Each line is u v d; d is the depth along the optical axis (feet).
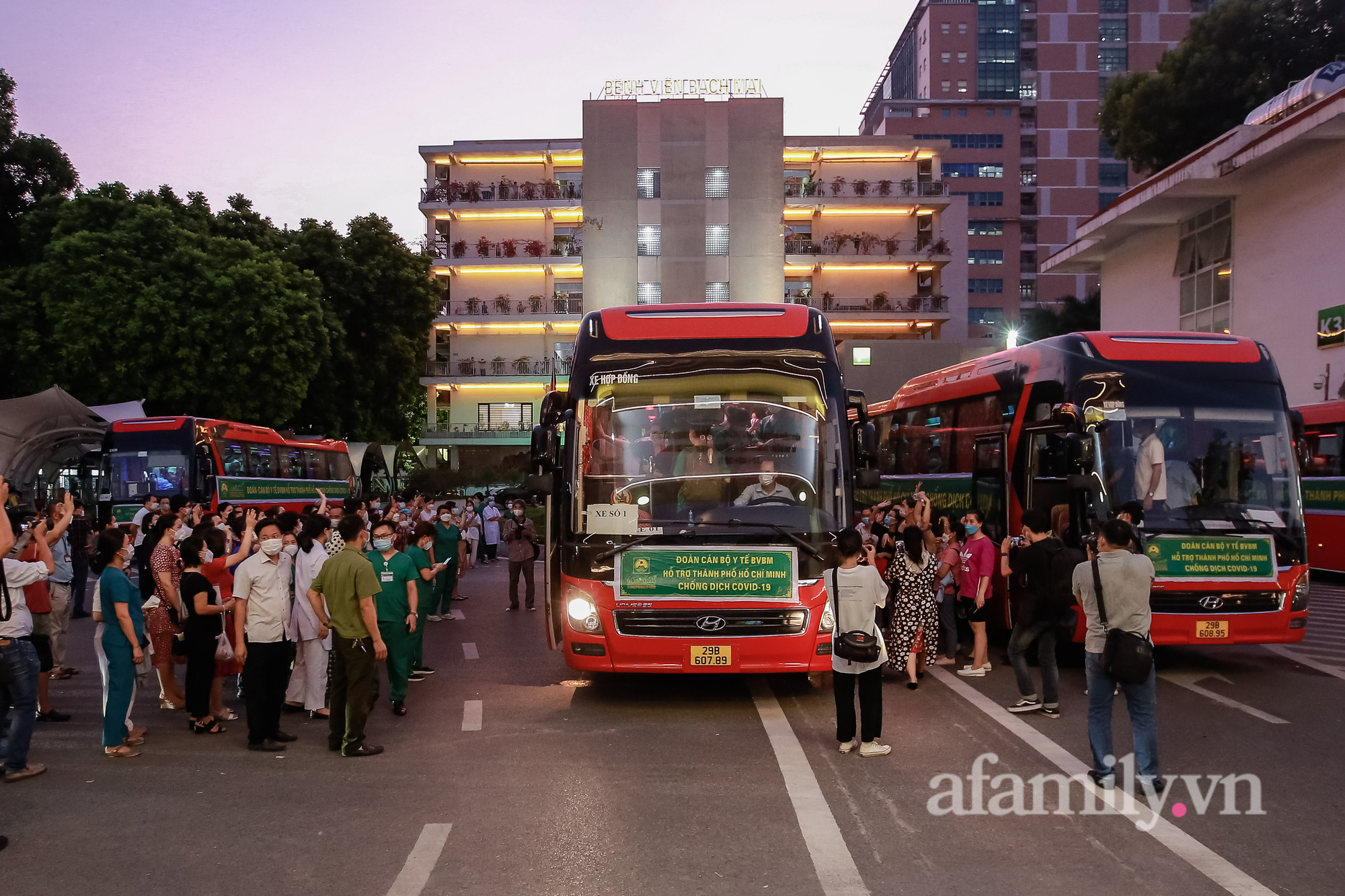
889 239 176.65
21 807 19.81
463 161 180.55
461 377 178.91
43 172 120.16
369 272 143.84
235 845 17.57
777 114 171.63
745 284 170.19
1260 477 32.04
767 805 19.53
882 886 15.51
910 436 52.60
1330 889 15.31
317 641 28.25
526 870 16.22
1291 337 76.95
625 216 170.71
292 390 109.70
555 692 30.86
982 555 32.81
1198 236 90.53
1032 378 37.70
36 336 100.48
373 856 16.93
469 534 80.84
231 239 117.19
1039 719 26.53
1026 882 15.64
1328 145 72.18
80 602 52.26
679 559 26.78
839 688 23.29
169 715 28.60
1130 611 20.20
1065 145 326.65
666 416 28.09
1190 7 330.13
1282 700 28.66
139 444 75.36
